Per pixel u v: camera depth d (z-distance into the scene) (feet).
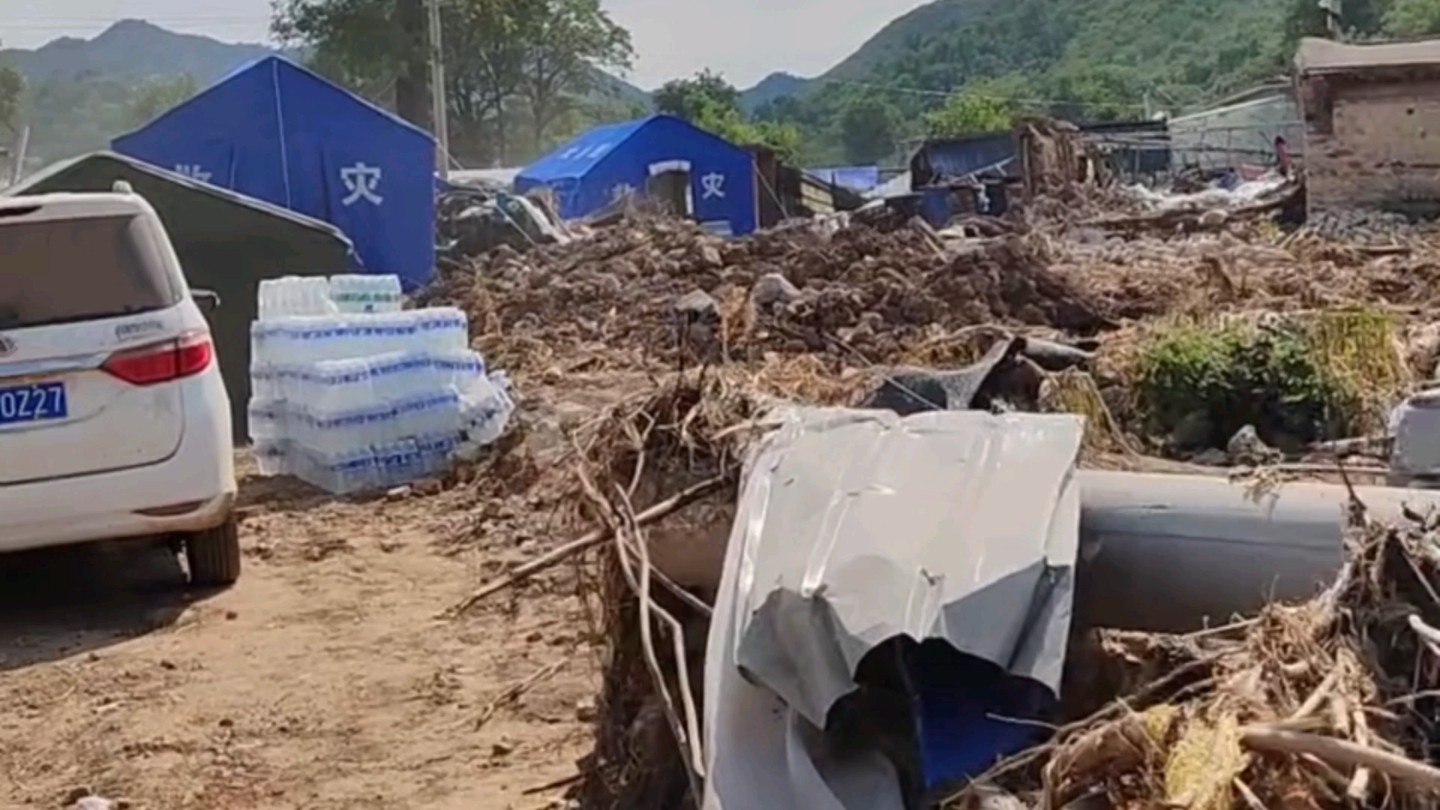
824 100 347.77
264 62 59.11
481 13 208.23
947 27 508.12
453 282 62.23
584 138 112.57
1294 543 12.10
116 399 23.65
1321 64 85.35
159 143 59.06
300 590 25.11
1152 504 12.50
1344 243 65.51
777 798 11.05
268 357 34.09
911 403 22.49
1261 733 8.72
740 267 60.75
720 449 13.89
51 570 26.94
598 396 38.86
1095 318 45.83
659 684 12.64
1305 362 27.43
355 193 60.13
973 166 124.77
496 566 25.32
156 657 22.07
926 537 11.71
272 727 19.19
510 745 18.08
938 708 11.25
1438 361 31.42
